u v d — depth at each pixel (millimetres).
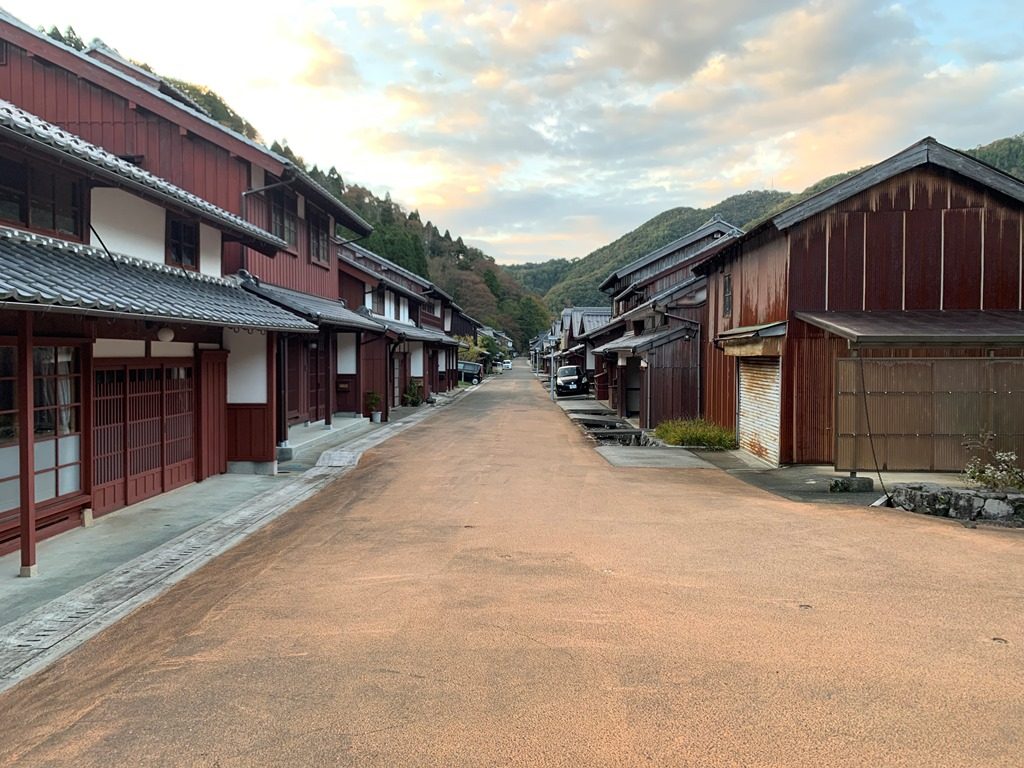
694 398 17406
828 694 3441
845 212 10883
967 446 9242
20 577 5730
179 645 4262
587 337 28734
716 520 7445
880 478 9156
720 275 15570
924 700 3377
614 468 11453
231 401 11008
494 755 2949
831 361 11008
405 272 31125
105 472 7891
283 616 4695
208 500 8859
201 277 9977
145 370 8734
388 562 5934
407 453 13203
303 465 11742
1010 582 5230
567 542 6516
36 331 6559
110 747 3113
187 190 12125
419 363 28250
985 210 10742
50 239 6965
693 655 3920
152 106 11898
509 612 4645
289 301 11266
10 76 12055
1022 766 2834
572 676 3674
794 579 5320
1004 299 10758
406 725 3209
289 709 3396
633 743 3020
